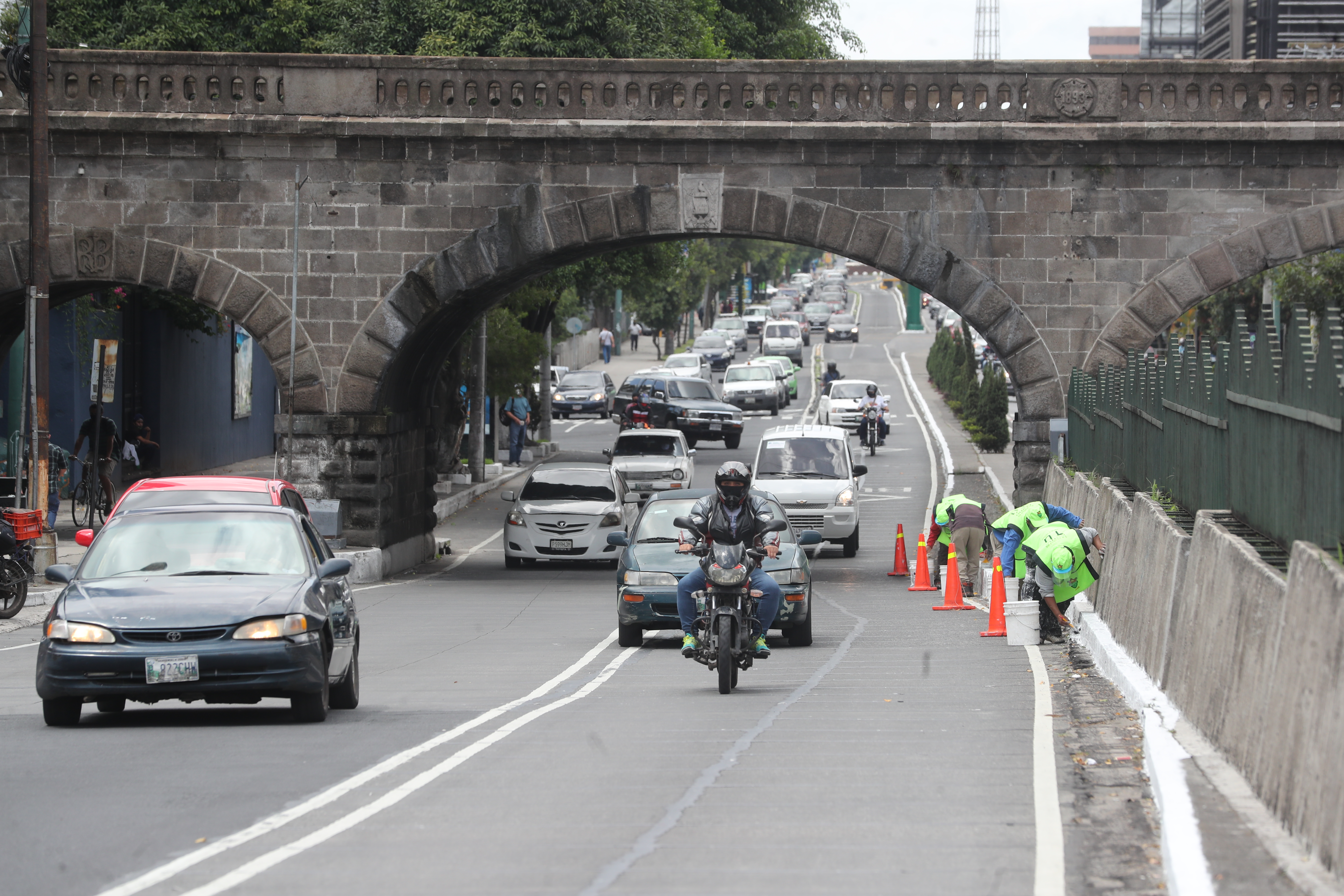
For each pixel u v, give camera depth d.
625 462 138.12
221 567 42.69
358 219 99.25
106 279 99.69
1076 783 30.19
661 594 61.97
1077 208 97.12
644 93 98.12
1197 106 96.06
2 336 112.44
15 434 100.81
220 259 99.62
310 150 99.12
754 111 97.81
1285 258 96.19
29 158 99.31
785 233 98.25
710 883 22.38
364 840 25.61
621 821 27.05
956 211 97.62
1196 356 52.28
